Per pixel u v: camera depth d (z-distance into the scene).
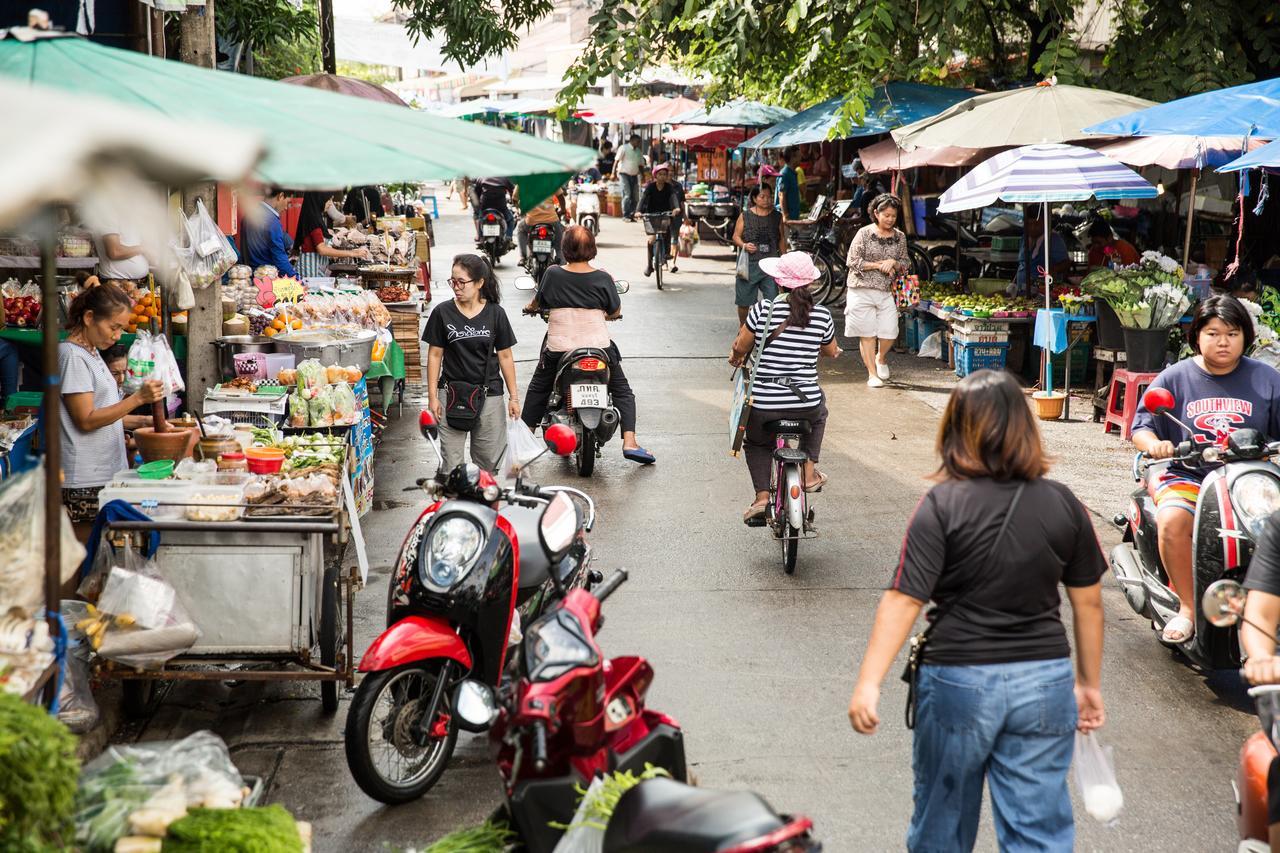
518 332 16.14
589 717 3.48
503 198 22.78
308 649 5.22
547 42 47.69
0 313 7.17
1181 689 5.78
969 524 3.36
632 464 9.95
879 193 19.02
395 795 4.66
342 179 2.79
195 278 7.89
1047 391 11.58
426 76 46.56
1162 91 13.96
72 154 2.03
